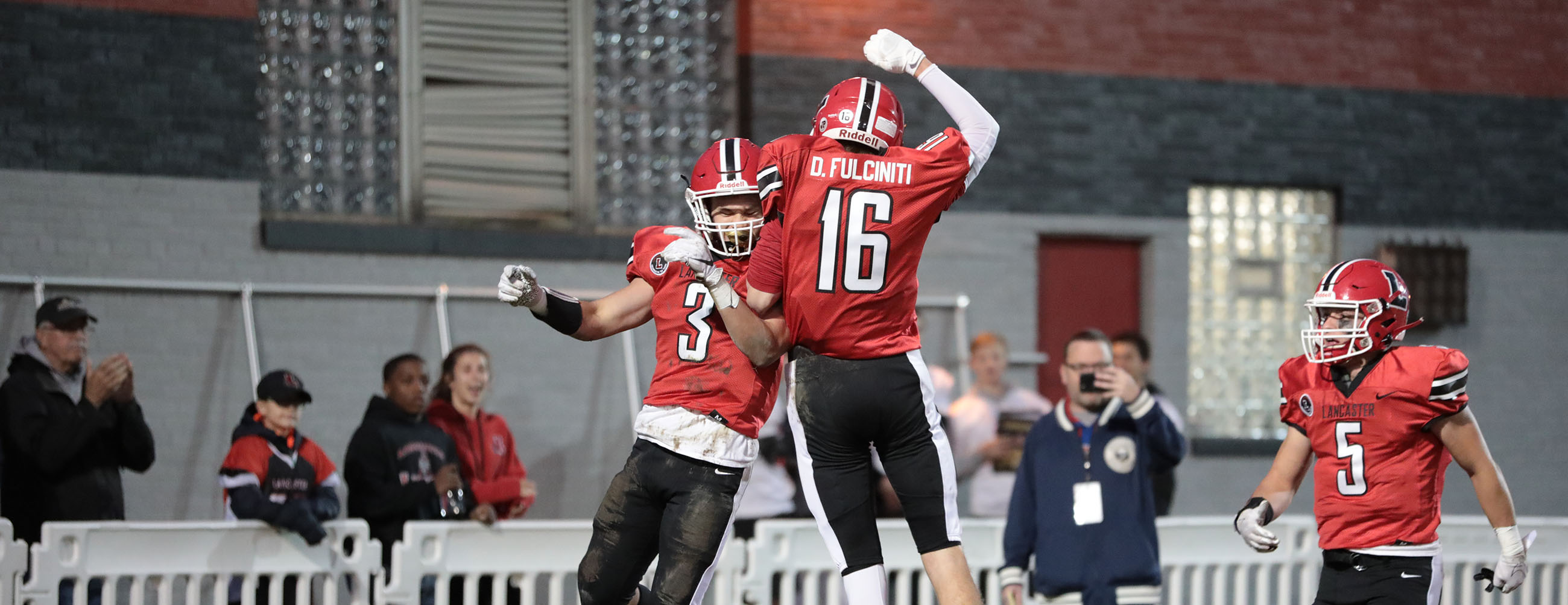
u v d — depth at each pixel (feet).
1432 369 56.18
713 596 73.00
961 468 99.40
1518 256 132.46
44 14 98.37
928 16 118.01
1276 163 126.52
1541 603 81.76
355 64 106.93
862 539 50.42
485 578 76.07
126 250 99.55
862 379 49.14
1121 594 68.49
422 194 107.86
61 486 75.20
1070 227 120.78
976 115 50.98
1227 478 123.24
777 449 94.94
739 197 50.96
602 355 110.83
